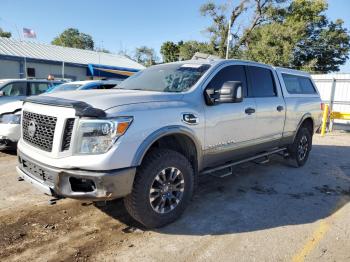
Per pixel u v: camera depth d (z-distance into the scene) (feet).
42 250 10.31
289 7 112.27
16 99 29.99
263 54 101.91
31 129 11.32
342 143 34.12
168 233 11.66
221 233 11.78
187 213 13.41
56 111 10.34
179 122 11.71
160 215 11.59
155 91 13.21
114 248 10.57
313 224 12.84
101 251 10.36
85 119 9.77
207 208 14.05
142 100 11.16
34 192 15.15
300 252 10.66
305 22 107.76
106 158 9.70
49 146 10.47
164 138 12.49
